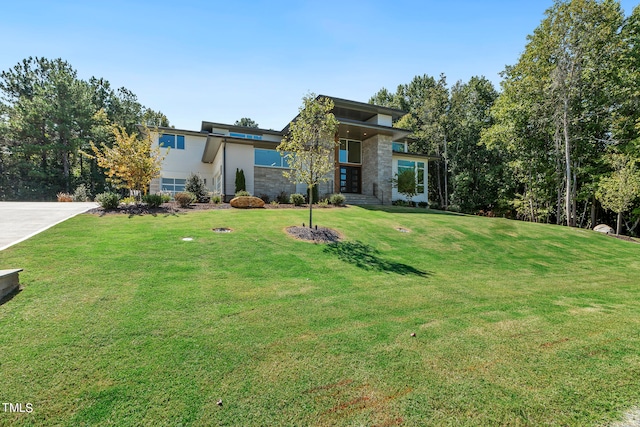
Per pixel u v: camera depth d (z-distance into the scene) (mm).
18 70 28547
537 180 21859
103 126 29922
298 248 8117
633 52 17766
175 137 21906
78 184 29688
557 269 9094
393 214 14820
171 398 2615
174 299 4680
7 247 6316
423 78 39562
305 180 10289
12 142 27500
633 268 9789
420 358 3387
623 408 2580
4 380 2727
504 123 22250
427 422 2404
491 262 9172
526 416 2477
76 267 5543
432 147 31062
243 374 2988
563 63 17719
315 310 4691
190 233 8438
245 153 18578
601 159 18438
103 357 3146
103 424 2312
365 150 23359
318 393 2740
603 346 3770
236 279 5754
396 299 5406
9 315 3846
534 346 3732
